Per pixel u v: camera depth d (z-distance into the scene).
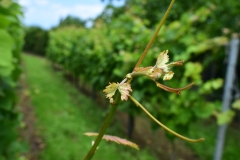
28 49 28.23
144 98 3.85
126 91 0.35
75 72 10.22
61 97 8.04
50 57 18.27
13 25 2.22
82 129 5.08
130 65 3.82
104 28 6.82
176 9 6.18
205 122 6.43
